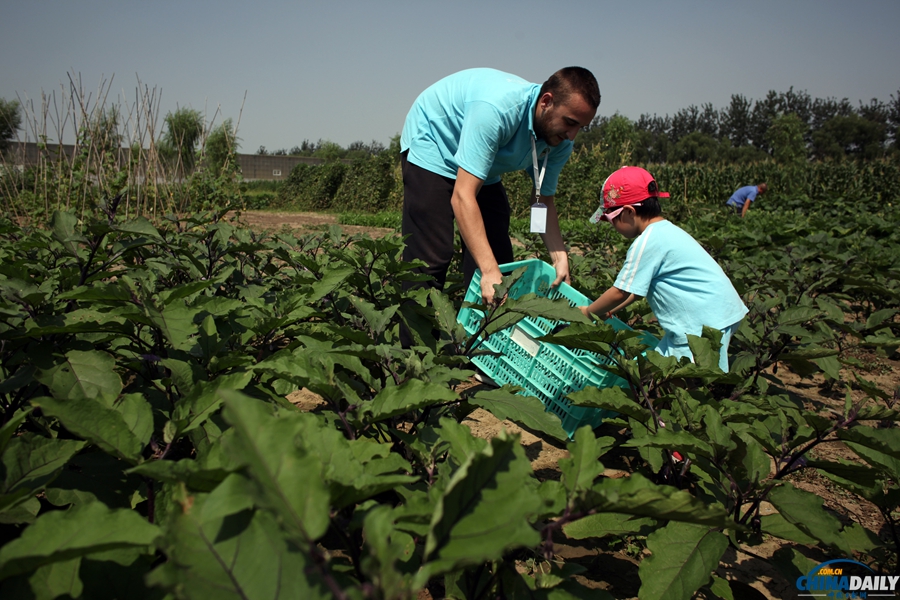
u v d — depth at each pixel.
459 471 1.00
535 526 1.82
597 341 2.36
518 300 2.30
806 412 1.91
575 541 2.29
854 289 5.18
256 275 3.66
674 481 2.40
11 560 0.97
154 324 1.86
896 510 2.64
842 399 4.01
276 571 1.03
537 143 3.30
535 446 3.04
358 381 2.38
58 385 1.81
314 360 1.89
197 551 1.02
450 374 1.96
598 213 3.30
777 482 1.91
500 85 3.06
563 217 21.12
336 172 31.16
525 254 5.11
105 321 1.98
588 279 4.56
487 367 3.32
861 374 4.49
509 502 1.06
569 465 1.41
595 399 2.21
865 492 2.08
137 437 1.46
